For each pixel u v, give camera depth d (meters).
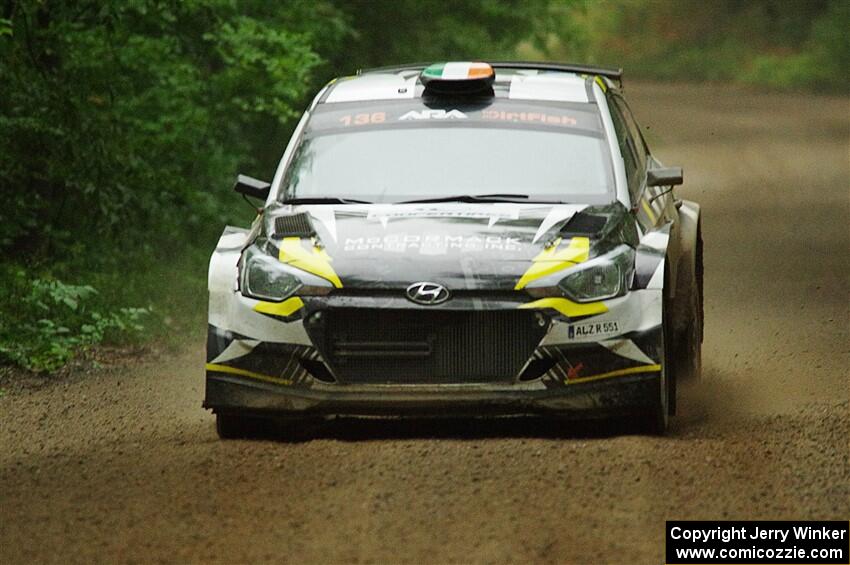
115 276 52.75
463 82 34.16
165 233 59.97
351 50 83.06
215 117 67.25
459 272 28.55
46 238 54.16
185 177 62.41
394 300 28.45
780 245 67.88
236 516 23.69
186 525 23.30
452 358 28.53
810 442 28.48
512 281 28.41
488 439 28.70
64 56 56.72
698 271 38.41
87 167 54.50
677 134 145.50
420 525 22.81
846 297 51.53
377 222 30.12
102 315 46.66
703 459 26.95
